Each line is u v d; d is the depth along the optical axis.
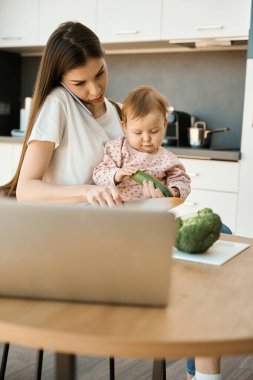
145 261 0.80
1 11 3.88
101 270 0.80
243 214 2.96
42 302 0.84
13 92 4.30
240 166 2.95
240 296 0.90
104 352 0.72
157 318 0.79
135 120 1.70
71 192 1.32
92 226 0.78
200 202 3.07
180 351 0.71
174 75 3.69
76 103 1.64
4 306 0.82
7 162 3.69
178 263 1.09
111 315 0.79
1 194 1.61
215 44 3.32
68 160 1.62
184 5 3.19
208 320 0.79
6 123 4.27
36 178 1.49
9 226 0.80
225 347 0.72
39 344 0.74
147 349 0.71
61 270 0.81
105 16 3.46
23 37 3.80
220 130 3.34
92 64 1.53
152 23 3.31
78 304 0.83
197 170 3.06
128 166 1.70
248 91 2.91
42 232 0.79
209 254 1.17
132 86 3.84
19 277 0.82
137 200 1.18
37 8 3.72
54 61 1.55
